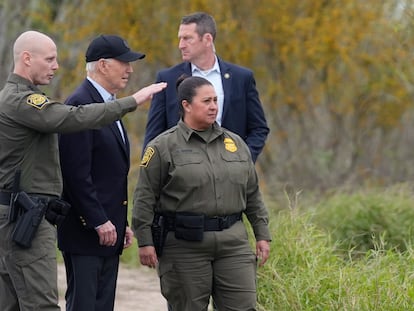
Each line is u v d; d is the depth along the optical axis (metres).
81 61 34.22
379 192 26.47
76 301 14.20
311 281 16.88
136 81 33.88
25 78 13.43
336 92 34.03
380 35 32.62
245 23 33.09
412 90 33.44
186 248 13.94
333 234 23.17
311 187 33.47
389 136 35.72
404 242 21.62
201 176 13.84
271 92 33.66
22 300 13.34
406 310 15.61
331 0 32.72
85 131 13.85
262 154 34.16
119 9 33.59
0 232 13.33
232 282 13.98
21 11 37.41
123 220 14.54
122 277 23.05
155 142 14.15
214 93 13.98
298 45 32.84
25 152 13.25
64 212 13.49
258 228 14.67
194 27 15.80
